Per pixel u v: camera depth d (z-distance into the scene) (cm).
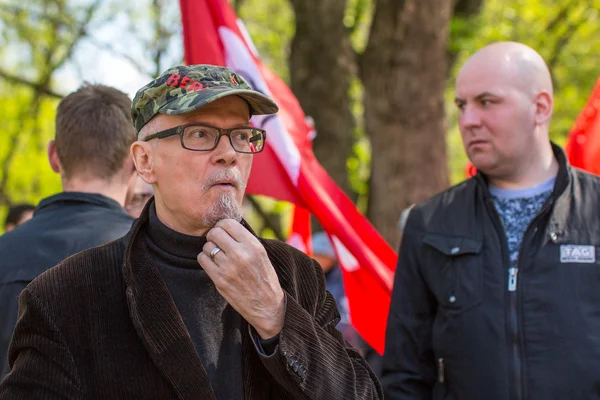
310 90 816
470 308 275
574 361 260
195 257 189
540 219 276
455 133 1380
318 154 824
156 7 962
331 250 482
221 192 183
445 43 666
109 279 184
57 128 260
